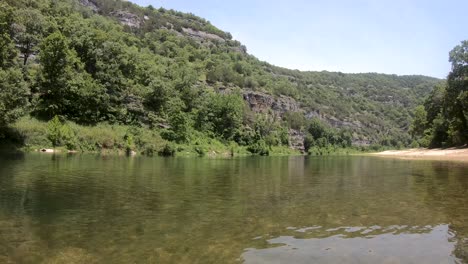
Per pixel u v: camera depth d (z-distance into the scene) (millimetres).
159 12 170875
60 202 11430
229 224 9023
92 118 56625
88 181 16766
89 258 6355
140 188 15133
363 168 31875
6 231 7957
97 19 101750
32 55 59906
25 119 47250
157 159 40156
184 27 162875
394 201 12688
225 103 82812
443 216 10164
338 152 115562
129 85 66750
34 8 71375
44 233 7875
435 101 83938
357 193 14742
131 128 59250
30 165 23625
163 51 116188
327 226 8938
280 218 9789
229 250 6941
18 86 38938
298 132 116188
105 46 65875
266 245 7305
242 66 134000
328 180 20234
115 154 46906
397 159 54406
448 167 32094
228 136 82500
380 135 157875
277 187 16656
